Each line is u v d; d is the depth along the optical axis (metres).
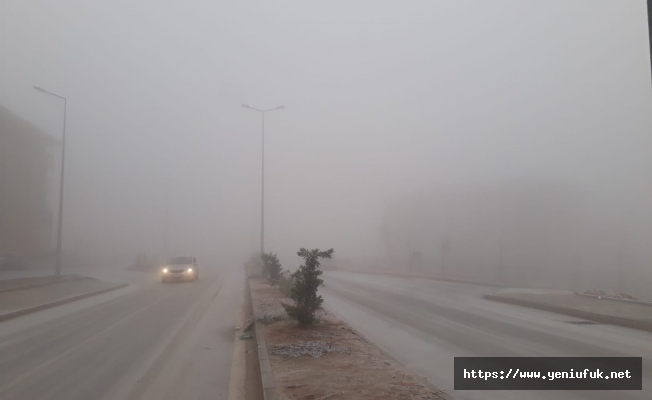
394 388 6.37
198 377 7.73
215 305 17.70
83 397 6.66
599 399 6.39
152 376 7.77
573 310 14.73
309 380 6.77
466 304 17.83
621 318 12.73
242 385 7.31
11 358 9.02
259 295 19.12
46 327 12.70
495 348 9.57
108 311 16.02
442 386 6.98
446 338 10.68
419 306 17.06
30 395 6.74
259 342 9.62
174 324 13.22
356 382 6.66
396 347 9.68
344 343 9.47
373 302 18.31
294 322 12.07
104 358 9.05
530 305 17.08
